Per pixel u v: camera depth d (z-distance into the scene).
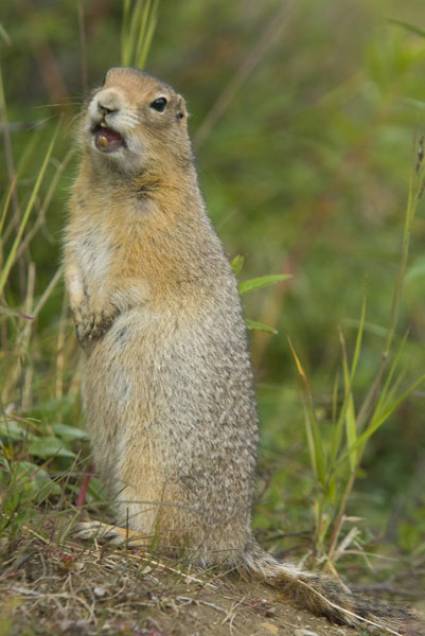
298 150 18.41
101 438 10.26
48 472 10.70
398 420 15.44
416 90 16.45
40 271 14.32
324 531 11.02
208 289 10.29
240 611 9.02
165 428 9.77
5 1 16.83
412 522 13.36
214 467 9.84
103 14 17.53
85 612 8.20
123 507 9.78
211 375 9.95
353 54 20.03
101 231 10.47
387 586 11.23
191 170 10.69
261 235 17.12
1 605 8.08
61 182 13.77
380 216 18.11
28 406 11.33
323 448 11.23
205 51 18.88
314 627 9.30
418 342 16.19
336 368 15.60
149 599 8.59
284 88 19.38
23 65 17.06
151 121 10.41
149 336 9.95
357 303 16.77
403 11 20.66
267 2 19.45
